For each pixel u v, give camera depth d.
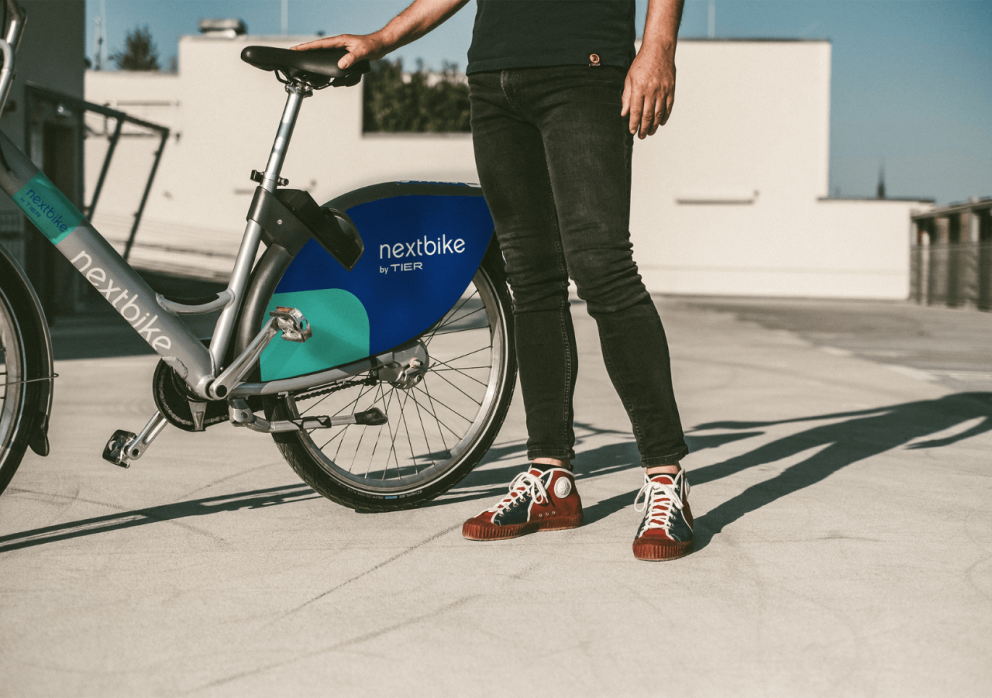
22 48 8.85
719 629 1.36
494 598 1.48
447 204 2.04
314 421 1.87
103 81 19.28
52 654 1.26
